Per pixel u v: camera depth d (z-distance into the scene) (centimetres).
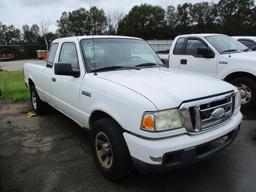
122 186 323
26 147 446
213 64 637
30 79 631
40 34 5694
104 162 335
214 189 312
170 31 6312
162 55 890
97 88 334
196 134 281
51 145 451
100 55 400
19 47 5325
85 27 4622
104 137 327
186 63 690
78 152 420
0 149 440
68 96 414
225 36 714
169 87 299
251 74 591
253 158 384
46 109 631
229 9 6212
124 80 327
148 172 273
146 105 267
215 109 298
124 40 446
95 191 315
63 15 4834
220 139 311
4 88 949
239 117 343
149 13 6059
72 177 346
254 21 6069
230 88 331
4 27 7294
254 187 314
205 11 6488
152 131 263
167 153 262
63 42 455
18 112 674
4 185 331
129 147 282
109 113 308
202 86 310
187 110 274
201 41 665
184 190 312
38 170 366
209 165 365
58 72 371
